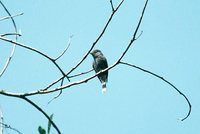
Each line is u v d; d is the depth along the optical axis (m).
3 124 6.73
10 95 7.31
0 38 7.88
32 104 7.29
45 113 6.98
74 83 7.95
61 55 8.33
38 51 8.17
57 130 6.50
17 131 6.68
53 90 7.77
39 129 6.37
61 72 8.34
